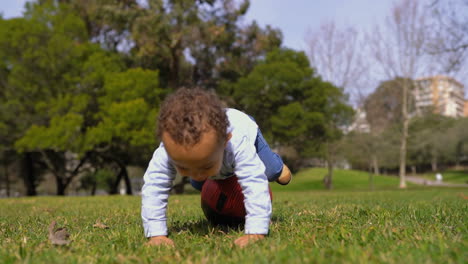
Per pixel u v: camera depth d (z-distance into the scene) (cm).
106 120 1759
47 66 1811
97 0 2161
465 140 5556
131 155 2030
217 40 2167
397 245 190
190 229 287
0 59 1808
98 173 2956
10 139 1891
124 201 785
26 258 181
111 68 1973
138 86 1867
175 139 170
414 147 4553
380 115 3500
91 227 320
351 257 160
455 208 385
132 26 2078
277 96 2205
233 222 282
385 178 4956
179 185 2225
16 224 359
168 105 179
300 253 177
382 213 335
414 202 553
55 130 1691
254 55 2439
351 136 3195
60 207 637
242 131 226
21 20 1834
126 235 258
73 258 182
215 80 2373
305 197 877
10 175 3200
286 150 2606
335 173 5178
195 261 175
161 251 202
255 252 182
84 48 1895
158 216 229
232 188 263
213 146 175
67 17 1938
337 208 416
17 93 1820
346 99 3089
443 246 177
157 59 2225
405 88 3175
